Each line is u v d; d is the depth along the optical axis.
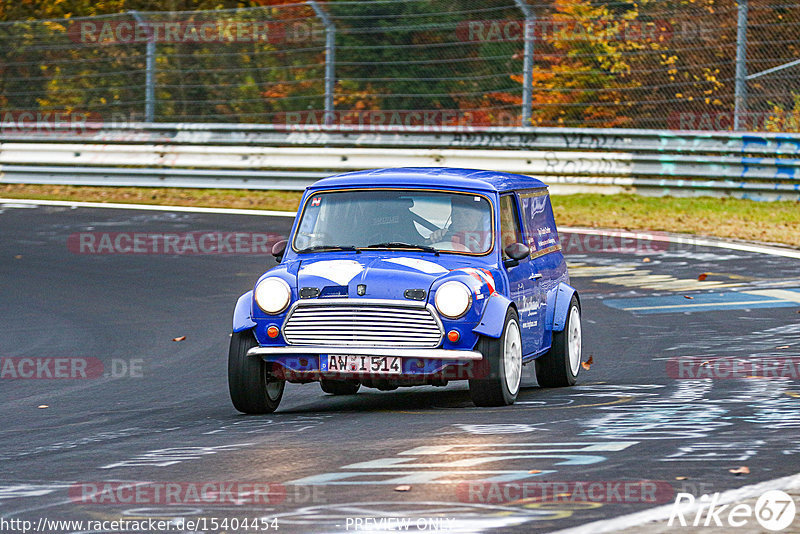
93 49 110.50
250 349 30.20
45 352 43.06
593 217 78.19
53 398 34.97
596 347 41.12
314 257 31.80
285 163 95.81
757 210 79.56
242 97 106.56
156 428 29.06
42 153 102.12
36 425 30.50
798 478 20.69
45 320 49.88
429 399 33.06
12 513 20.03
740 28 84.75
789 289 52.44
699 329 43.69
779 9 85.62
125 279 60.00
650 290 53.31
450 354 29.05
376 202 32.72
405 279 29.86
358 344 29.75
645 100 90.38
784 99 84.94
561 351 34.31
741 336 41.88
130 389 36.12
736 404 29.28
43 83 111.38
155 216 83.00
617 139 87.62
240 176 96.25
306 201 33.31
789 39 85.56
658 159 85.81
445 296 29.44
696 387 32.53
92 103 110.56
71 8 121.00
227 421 29.78
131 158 100.06
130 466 23.86
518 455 23.39
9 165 103.00
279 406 33.06
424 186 32.75
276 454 24.45
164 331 46.81
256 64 106.56
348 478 21.72
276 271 31.16
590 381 35.09
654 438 24.88
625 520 18.05
